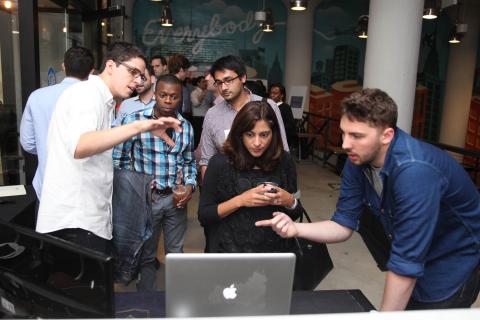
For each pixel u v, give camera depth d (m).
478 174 6.15
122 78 1.55
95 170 1.57
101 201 1.62
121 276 1.98
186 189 2.27
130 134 1.37
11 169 3.15
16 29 2.87
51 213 1.52
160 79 2.23
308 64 9.48
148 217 2.00
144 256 2.34
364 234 1.77
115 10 4.32
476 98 9.84
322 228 1.44
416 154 1.13
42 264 0.91
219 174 1.65
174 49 9.08
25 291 0.95
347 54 9.64
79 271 0.86
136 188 1.95
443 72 9.95
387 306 1.14
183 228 2.44
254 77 9.51
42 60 3.34
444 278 1.32
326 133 7.86
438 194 1.12
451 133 9.98
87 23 4.62
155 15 8.88
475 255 1.31
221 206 1.58
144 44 8.95
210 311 0.98
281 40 9.45
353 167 1.40
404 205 1.11
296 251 1.71
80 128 1.41
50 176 1.52
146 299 1.31
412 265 1.11
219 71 2.20
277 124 1.62
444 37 9.79
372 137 1.10
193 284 0.95
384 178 1.18
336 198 5.15
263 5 9.23
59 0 3.56
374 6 3.87
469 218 1.27
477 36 9.54
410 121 3.96
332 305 1.32
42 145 2.10
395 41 3.77
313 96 9.72
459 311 0.57
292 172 1.72
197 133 5.41
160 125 1.39
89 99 1.47
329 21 9.52
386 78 3.84
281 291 0.99
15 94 2.99
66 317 0.90
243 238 1.59
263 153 1.62
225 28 9.20
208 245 1.71
